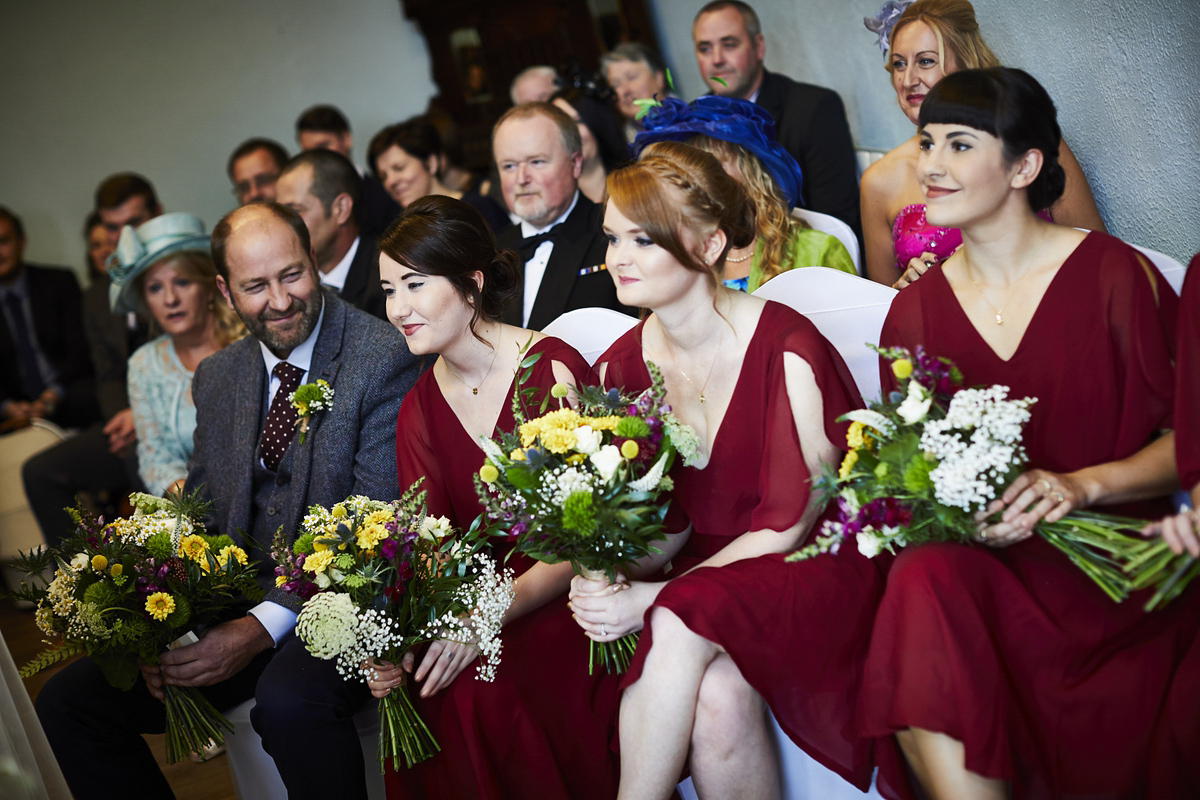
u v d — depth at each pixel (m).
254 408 2.44
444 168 4.80
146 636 1.99
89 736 2.12
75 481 4.77
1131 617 1.61
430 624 1.87
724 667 1.70
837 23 3.51
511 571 1.97
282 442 2.39
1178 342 1.67
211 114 6.66
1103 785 1.56
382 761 1.94
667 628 1.65
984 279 1.87
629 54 4.42
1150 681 1.55
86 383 5.69
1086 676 1.58
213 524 2.48
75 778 2.12
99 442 4.83
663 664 1.65
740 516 1.94
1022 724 1.57
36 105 6.60
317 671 1.97
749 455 1.90
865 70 3.44
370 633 1.83
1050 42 2.65
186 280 3.66
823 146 3.43
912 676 1.54
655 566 1.99
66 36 6.55
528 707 1.89
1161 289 1.74
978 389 1.76
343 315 2.44
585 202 3.25
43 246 6.73
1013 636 1.60
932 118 1.78
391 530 1.89
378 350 2.37
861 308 2.16
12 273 5.72
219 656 2.07
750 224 1.92
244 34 6.55
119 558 2.01
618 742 1.93
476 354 2.12
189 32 6.56
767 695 1.66
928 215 1.81
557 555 1.77
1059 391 1.78
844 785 1.80
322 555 1.85
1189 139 2.32
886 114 3.40
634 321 2.36
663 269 1.81
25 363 5.72
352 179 3.92
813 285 2.19
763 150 2.54
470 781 1.90
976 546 1.71
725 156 2.54
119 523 2.08
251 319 2.36
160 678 2.06
